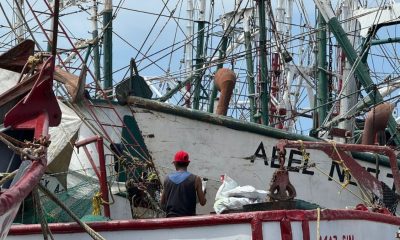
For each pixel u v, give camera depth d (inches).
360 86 991.0
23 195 336.2
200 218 446.6
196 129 703.7
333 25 893.2
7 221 327.0
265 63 997.8
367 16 1155.3
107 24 986.7
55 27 422.9
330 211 475.5
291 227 454.6
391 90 1076.5
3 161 495.5
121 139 682.8
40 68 462.9
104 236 447.8
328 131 877.2
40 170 366.0
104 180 580.1
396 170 618.5
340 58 1246.9
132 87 717.3
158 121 704.4
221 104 807.7
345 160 599.5
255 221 444.1
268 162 707.4
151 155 702.5
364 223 503.5
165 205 517.7
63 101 679.1
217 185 698.2
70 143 631.2
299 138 711.7
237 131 705.6
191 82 1194.6
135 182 643.5
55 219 618.5
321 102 1039.6
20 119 430.9
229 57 1021.2
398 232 535.8
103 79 1015.6
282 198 504.1
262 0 997.2
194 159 702.5
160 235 447.8
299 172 712.4
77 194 643.5
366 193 626.8
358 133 985.5
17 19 804.0
